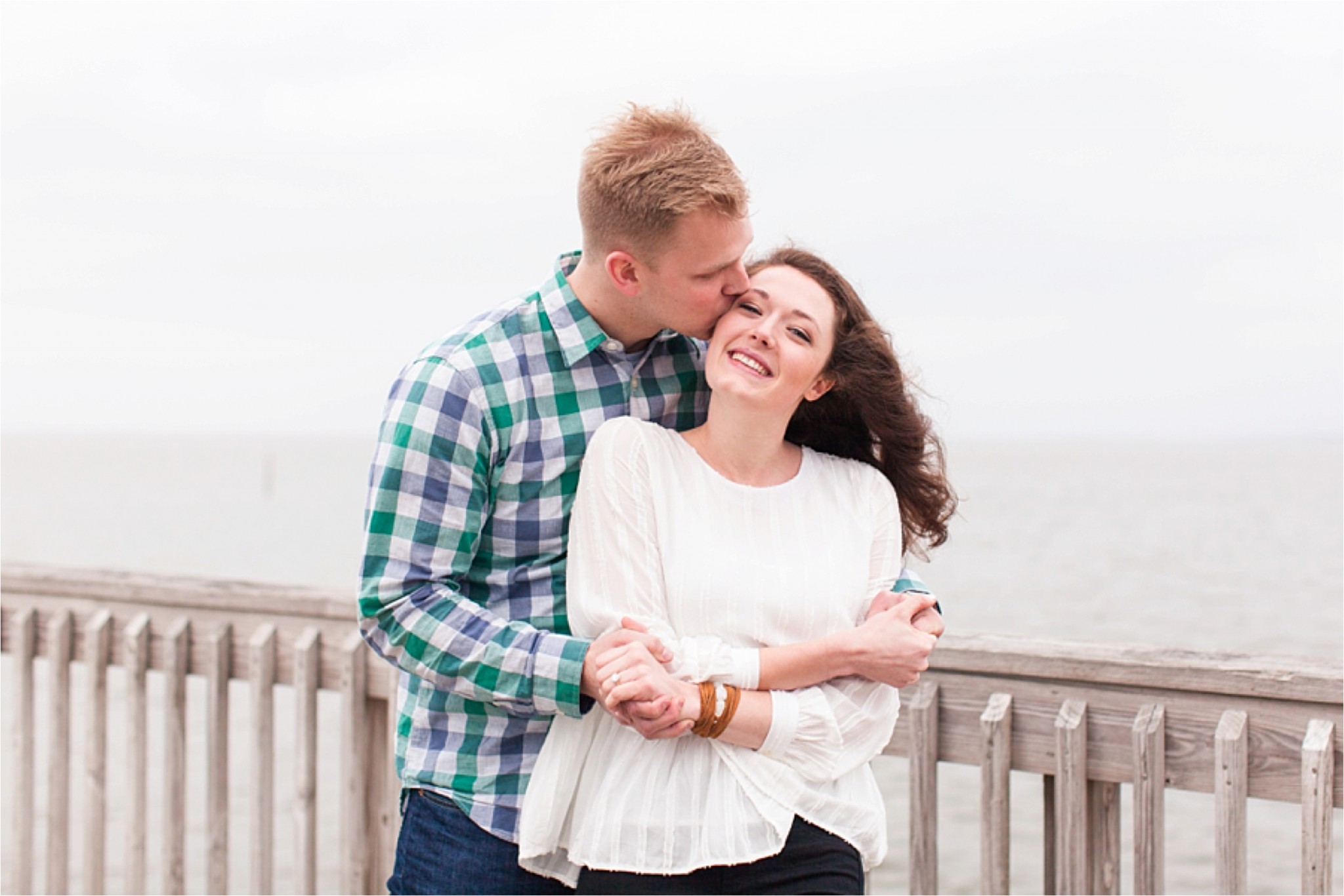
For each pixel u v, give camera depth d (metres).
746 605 1.49
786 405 1.55
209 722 2.38
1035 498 61.78
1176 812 8.95
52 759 2.53
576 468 1.59
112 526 40.16
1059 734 1.79
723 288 1.51
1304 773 1.62
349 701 2.22
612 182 1.46
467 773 1.57
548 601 1.59
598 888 1.48
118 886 6.03
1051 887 1.89
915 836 1.92
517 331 1.57
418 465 1.49
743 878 1.45
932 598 1.53
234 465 139.75
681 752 1.48
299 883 2.25
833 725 1.45
